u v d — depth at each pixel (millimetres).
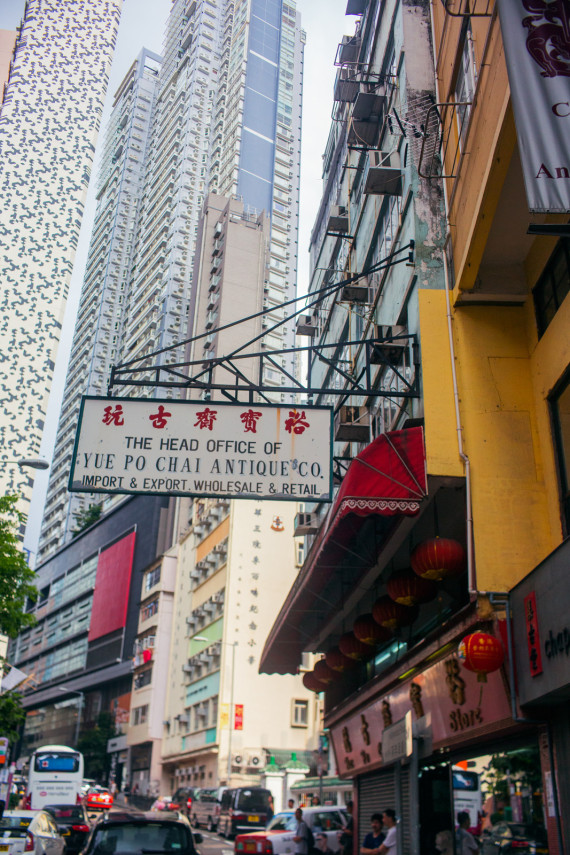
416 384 9641
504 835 8320
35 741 88938
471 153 8633
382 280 12969
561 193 5238
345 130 20859
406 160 11797
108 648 70000
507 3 5980
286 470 8742
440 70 11328
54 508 104000
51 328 36406
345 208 19266
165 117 105812
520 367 9164
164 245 90188
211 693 44094
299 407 9055
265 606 44312
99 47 45500
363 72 14984
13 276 37312
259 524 46250
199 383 9320
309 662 43688
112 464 8719
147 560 67000
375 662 15555
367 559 10852
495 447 8797
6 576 19109
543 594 6953
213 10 101938
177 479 8672
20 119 41906
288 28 95125
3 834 11477
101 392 97562
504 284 9305
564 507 8203
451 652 9180
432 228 10297
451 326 9445
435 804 10773
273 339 70312
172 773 52000
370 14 16844
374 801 14531
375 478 8641
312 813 17188
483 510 8516
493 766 8812
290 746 41625
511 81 5668
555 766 7180
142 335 86625
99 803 35719
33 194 39875
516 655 7598
